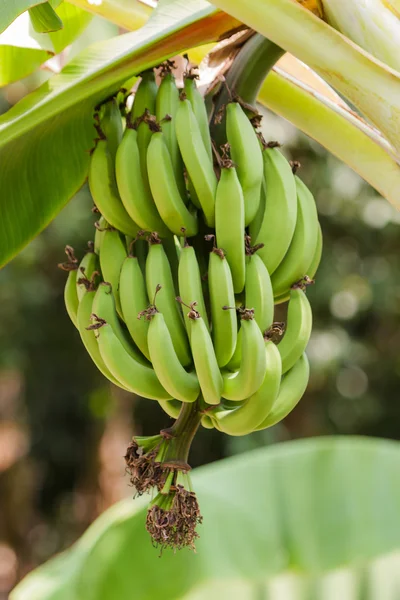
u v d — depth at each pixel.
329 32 1.72
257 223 1.79
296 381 1.76
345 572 2.18
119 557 2.13
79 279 1.80
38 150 1.89
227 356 1.71
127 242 1.83
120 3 2.03
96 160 1.80
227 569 2.17
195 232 1.77
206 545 2.18
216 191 1.73
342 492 2.24
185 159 1.74
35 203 1.92
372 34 1.76
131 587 2.12
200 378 1.68
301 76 2.14
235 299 1.77
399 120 1.72
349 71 1.72
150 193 1.78
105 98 1.85
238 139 1.75
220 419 1.72
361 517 2.22
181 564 2.14
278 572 2.17
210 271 1.70
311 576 2.18
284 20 1.72
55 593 2.08
